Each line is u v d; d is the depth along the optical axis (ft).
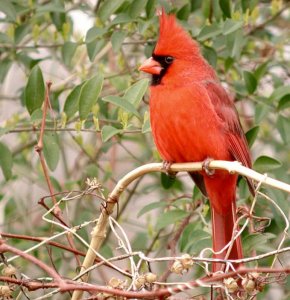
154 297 19.58
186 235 27.71
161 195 36.17
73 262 35.17
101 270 33.42
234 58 30.68
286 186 21.42
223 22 29.99
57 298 31.30
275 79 33.04
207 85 26.63
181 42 26.37
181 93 25.99
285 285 28.17
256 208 28.81
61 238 31.45
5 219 33.94
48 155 27.61
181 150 26.32
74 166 36.42
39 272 31.81
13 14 30.68
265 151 38.91
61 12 31.78
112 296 20.24
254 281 20.39
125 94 26.68
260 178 22.02
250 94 30.30
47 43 35.40
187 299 20.36
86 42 29.45
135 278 20.42
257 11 32.58
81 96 26.48
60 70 40.32
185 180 39.52
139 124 31.71
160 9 29.12
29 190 34.91
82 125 27.12
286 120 30.12
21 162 34.01
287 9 37.29
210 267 26.08
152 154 33.96
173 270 20.42
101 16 29.40
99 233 23.03
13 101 37.04
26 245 31.07
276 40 34.37
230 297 20.27
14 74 38.42
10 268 21.04
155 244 32.07
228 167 23.71
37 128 27.96
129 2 29.81
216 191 26.37
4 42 32.55
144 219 38.78
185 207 29.71
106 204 23.04
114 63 35.40
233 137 26.94
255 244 24.99
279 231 29.48
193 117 25.93
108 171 33.01
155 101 26.32
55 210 24.21
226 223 26.61
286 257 28.35
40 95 27.30
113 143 33.78
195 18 35.06
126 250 21.71
